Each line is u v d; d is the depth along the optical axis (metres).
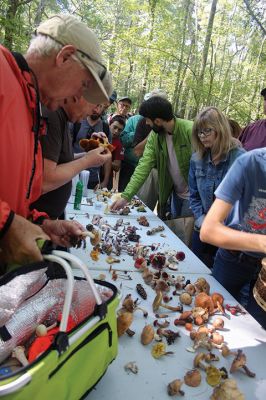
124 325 1.15
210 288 1.66
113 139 4.22
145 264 1.74
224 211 1.42
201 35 11.84
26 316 0.82
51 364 0.67
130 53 11.45
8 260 0.86
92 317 0.83
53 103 1.14
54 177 1.50
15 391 0.60
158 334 1.22
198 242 2.64
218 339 1.21
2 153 0.92
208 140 2.25
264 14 11.48
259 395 1.02
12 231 0.83
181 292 1.56
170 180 3.16
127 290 1.53
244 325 1.37
